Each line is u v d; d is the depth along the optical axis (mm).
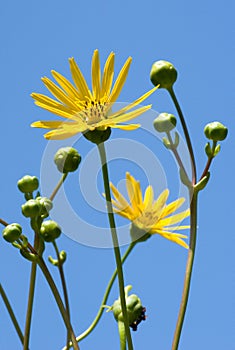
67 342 809
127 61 792
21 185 831
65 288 818
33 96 784
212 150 800
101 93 791
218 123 804
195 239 790
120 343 825
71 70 793
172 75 821
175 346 773
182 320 777
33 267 801
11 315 820
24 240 782
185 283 783
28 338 798
